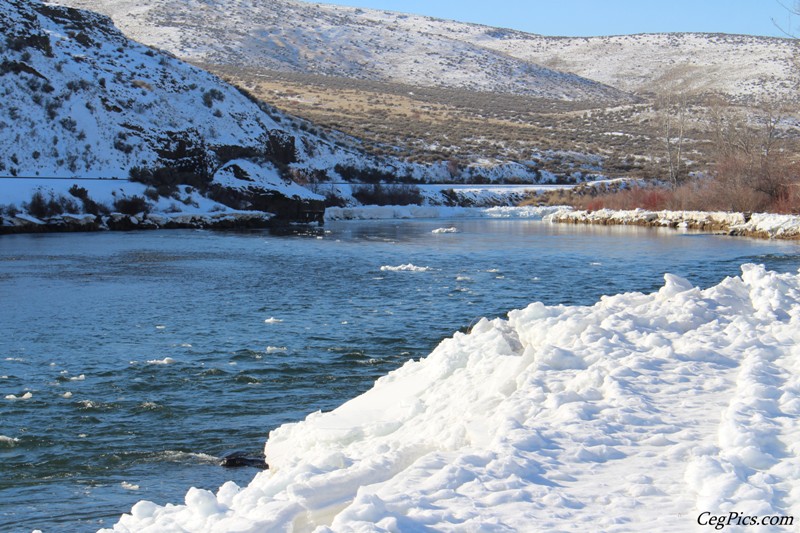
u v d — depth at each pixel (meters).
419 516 5.77
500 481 6.40
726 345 10.66
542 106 159.88
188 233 49.78
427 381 10.91
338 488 6.84
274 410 13.43
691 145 116.19
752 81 191.50
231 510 6.64
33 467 10.84
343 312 22.42
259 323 20.86
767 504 5.69
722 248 40.38
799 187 54.69
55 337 19.19
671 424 7.72
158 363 16.62
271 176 67.75
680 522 5.65
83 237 46.00
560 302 24.20
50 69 65.88
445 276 29.83
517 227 56.03
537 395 8.69
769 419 7.44
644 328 11.36
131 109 69.75
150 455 11.27
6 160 56.50
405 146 101.75
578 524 5.68
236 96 83.19
